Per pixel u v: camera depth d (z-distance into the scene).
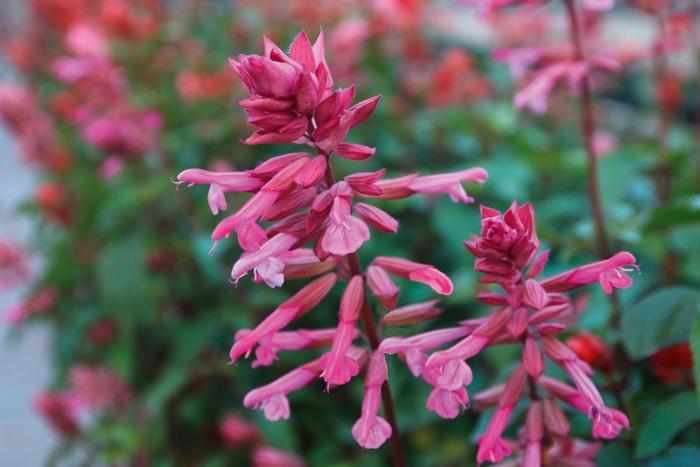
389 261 0.45
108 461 0.74
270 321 0.45
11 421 1.27
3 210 1.82
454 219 0.84
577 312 0.58
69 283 1.02
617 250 0.66
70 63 0.91
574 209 0.89
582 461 0.46
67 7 1.32
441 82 1.03
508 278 0.43
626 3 0.81
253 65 0.42
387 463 0.82
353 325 0.44
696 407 0.48
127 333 0.93
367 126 1.05
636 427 0.49
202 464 0.88
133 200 0.87
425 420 0.72
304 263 0.46
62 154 1.12
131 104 0.93
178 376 0.84
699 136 0.98
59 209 1.01
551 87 0.61
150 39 1.15
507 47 1.26
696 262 0.60
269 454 0.68
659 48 0.80
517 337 0.44
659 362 0.50
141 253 0.87
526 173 0.90
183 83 1.07
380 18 1.12
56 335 1.15
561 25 1.38
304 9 1.20
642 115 1.29
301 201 0.44
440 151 1.06
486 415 0.50
